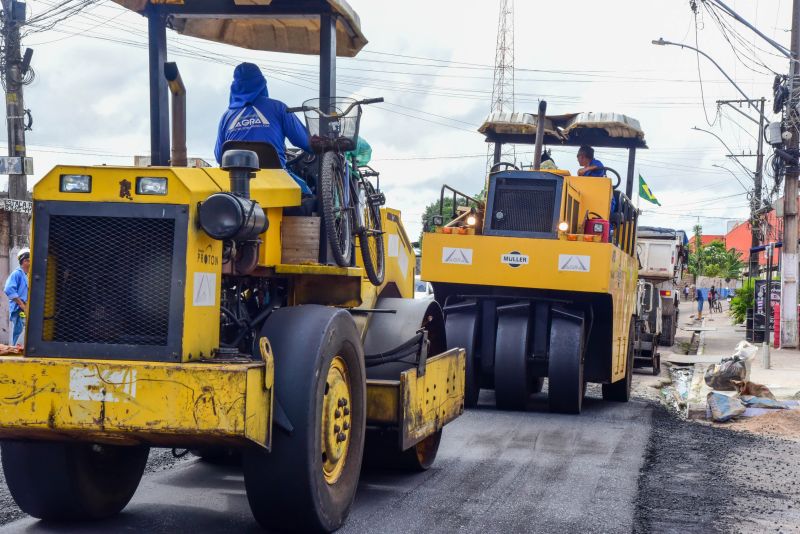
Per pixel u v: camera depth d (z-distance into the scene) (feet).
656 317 59.72
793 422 33.96
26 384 14.07
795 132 77.92
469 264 36.27
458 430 30.32
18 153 61.67
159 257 14.71
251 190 16.61
